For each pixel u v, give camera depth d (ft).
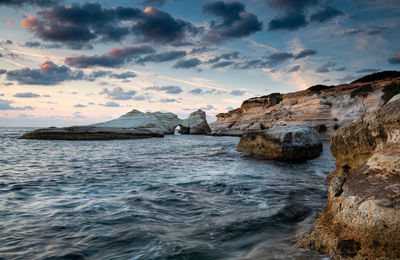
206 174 29.55
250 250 10.16
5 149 59.72
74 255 9.71
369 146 15.30
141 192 20.47
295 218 14.32
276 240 11.15
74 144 78.54
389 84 84.17
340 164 18.95
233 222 13.56
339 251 9.17
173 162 40.57
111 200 17.92
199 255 9.72
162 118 189.78
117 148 67.31
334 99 99.81
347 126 17.97
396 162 10.64
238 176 28.30
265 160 41.70
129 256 9.64
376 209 9.18
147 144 84.43
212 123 225.76
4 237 11.35
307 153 40.47
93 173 29.35
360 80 143.64
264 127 128.88
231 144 86.28
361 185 11.05
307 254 9.45
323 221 11.59
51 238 11.28
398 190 9.43
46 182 23.89
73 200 17.81
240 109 187.62
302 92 129.18
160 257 9.53
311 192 20.79
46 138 96.63
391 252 8.04
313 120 96.63
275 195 19.77
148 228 12.55
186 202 17.70
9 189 20.76
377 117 14.40
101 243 10.78
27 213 14.79
